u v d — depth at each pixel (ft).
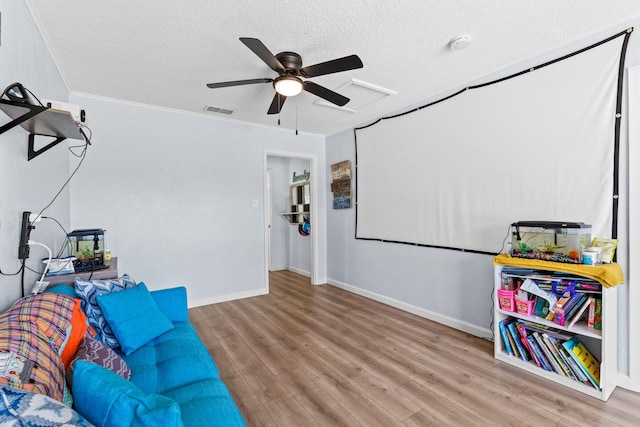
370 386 6.49
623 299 6.40
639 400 5.94
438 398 6.07
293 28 6.54
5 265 4.54
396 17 6.20
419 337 8.95
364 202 13.26
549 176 7.50
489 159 8.70
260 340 8.79
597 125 6.74
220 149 12.60
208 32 6.64
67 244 8.21
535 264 6.72
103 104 10.30
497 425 5.30
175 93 10.00
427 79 9.11
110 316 5.49
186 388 4.37
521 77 7.98
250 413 5.64
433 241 10.30
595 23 6.48
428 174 10.43
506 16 6.21
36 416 2.14
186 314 7.29
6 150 4.60
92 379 2.79
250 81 7.30
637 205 6.27
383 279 12.36
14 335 3.21
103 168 10.30
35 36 6.13
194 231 12.02
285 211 19.88
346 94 10.14
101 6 5.75
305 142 15.06
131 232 10.81
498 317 7.61
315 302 12.48
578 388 6.23
